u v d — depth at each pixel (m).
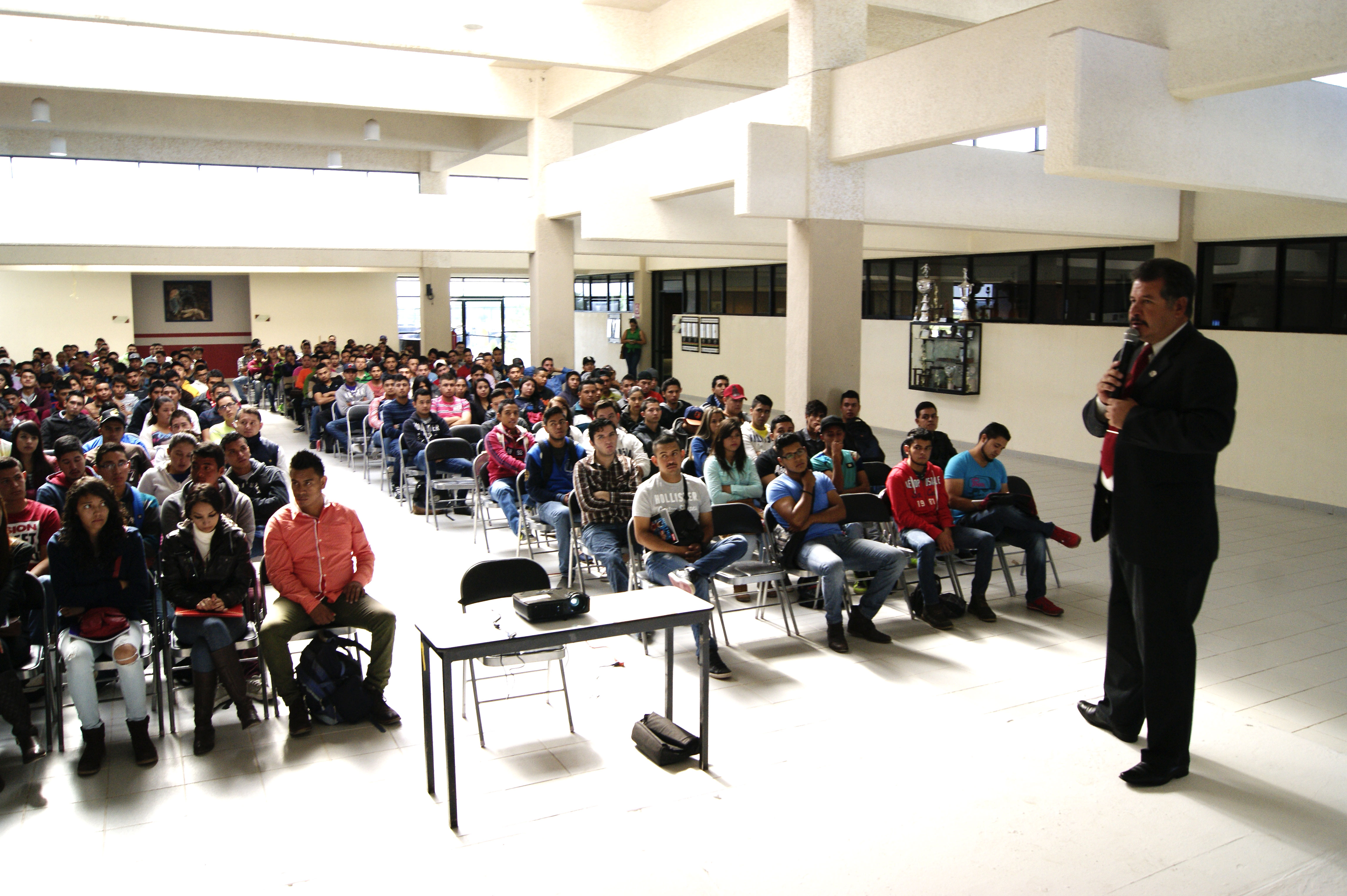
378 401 11.01
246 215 13.77
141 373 13.91
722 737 4.51
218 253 17.66
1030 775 4.14
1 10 7.75
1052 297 12.48
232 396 9.27
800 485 5.96
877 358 15.24
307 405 14.34
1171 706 4.01
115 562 4.52
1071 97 5.30
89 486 4.45
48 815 3.83
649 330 22.14
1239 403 10.36
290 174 19.22
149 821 3.78
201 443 6.22
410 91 13.48
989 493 6.63
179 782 4.10
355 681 4.67
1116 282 11.65
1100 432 4.33
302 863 3.49
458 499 9.34
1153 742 4.08
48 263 16.27
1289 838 3.65
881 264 15.14
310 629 4.62
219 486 5.20
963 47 7.02
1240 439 10.38
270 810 3.87
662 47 10.34
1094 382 11.88
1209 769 4.19
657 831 3.71
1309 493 9.76
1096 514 4.35
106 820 3.79
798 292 8.86
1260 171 6.21
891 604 6.66
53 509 5.31
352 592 4.69
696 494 5.76
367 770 4.21
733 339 19.08
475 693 4.45
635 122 15.45
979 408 13.55
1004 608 6.52
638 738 4.38
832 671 5.36
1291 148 6.39
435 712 4.84
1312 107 6.52
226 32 8.64
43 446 9.12
